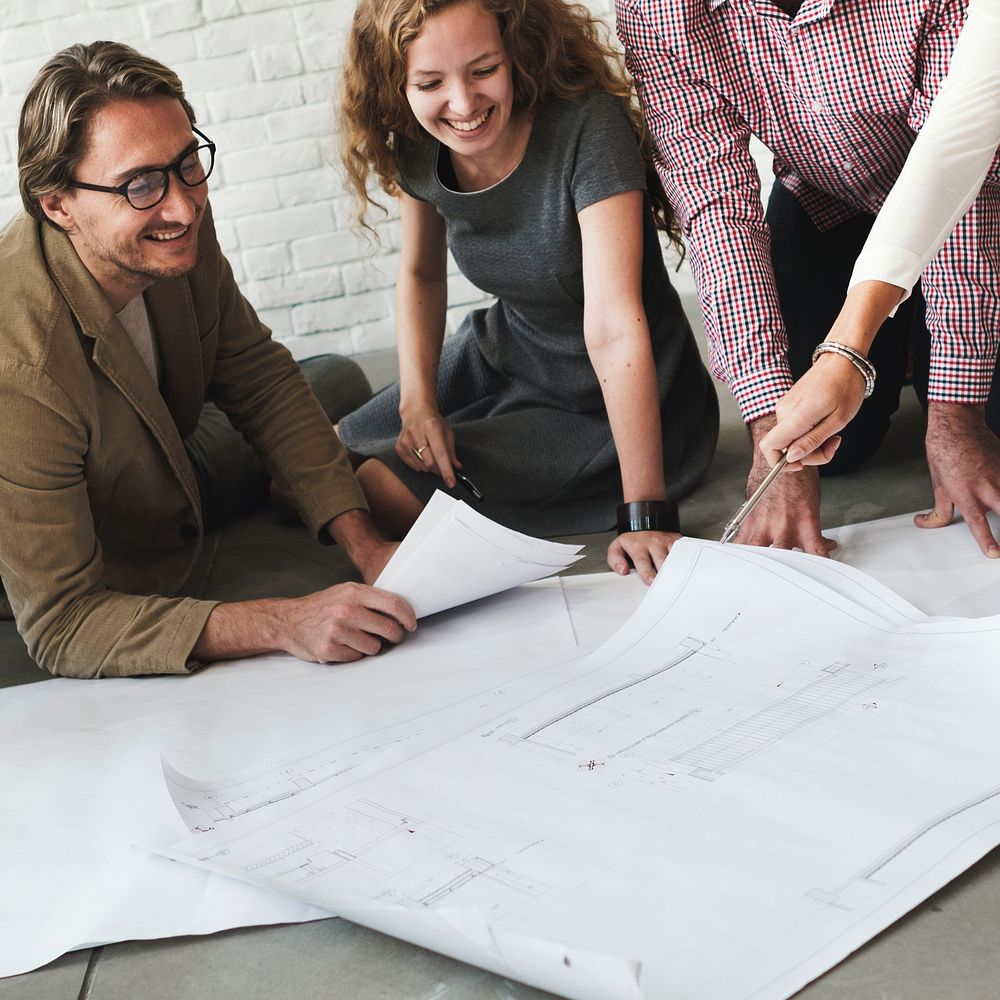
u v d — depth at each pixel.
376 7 1.36
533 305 1.65
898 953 0.65
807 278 1.70
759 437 1.30
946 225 1.08
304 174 3.61
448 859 0.75
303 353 3.72
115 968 0.74
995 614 1.04
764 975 0.62
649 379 1.40
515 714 0.96
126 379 1.29
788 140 1.44
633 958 0.64
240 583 1.65
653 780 0.82
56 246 1.23
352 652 1.18
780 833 0.74
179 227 1.21
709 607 1.11
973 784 0.77
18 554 1.23
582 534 1.67
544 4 1.43
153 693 1.18
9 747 1.08
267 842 0.81
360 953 0.72
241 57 3.53
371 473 1.68
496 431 1.70
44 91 1.17
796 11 1.35
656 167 1.45
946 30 1.26
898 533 1.31
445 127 1.40
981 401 1.28
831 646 1.01
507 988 0.67
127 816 0.89
